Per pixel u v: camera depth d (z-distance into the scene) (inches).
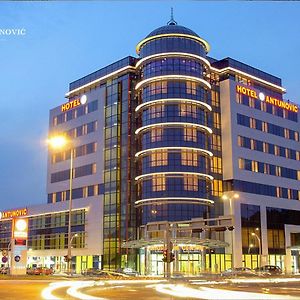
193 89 3563.0
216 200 3690.9
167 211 3353.8
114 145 3777.1
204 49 3750.0
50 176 4397.1
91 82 4195.4
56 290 1197.7
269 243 3890.3
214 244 3011.8
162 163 3427.7
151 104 3538.4
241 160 3838.6
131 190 3627.0
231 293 1194.6
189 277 2632.9
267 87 4360.2
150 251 3312.0
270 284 1886.1
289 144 4325.8
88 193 3929.6
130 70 3843.5
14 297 950.4
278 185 4106.8
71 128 4237.2
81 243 3895.2
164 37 3604.8
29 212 4586.6
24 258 2151.8
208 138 3668.8
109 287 1455.5
